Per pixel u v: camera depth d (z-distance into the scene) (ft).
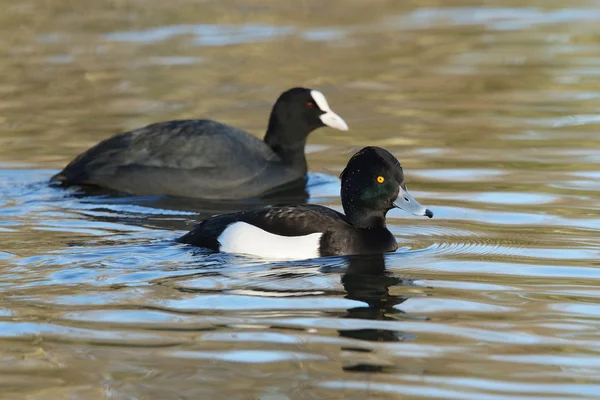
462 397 28.12
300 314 34.55
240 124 65.92
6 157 58.54
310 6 104.53
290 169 56.85
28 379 29.37
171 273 38.93
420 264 40.70
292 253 41.42
